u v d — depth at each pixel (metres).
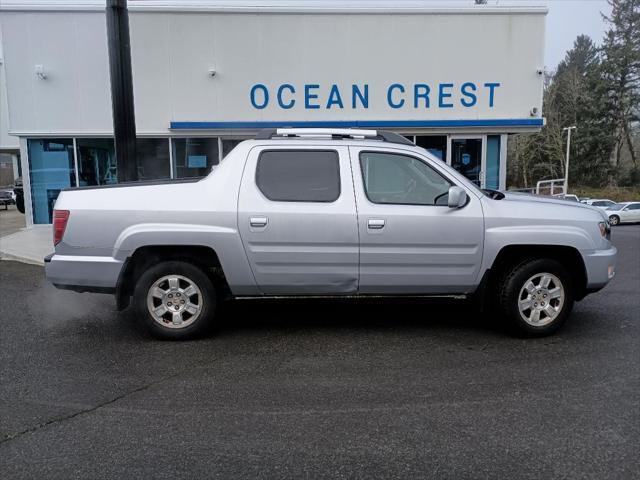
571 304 5.02
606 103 55.88
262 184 4.81
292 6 12.59
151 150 13.10
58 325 5.50
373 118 13.02
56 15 12.73
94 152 13.45
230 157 4.88
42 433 3.20
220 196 4.74
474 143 13.27
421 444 3.06
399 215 4.75
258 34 12.68
